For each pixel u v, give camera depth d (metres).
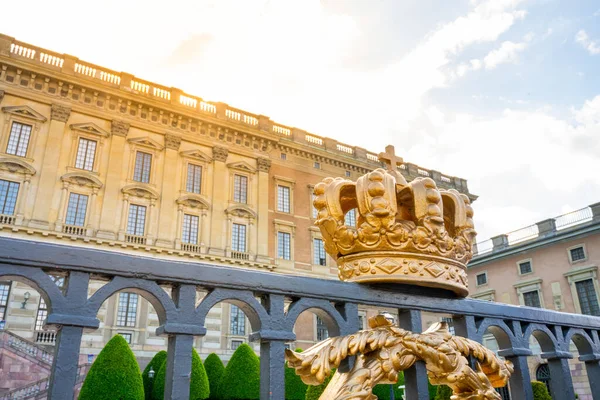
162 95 27.23
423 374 1.51
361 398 1.33
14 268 1.07
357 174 33.59
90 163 23.86
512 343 1.86
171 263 1.27
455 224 1.68
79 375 17.52
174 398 1.15
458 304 1.77
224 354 24.41
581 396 21.11
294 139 31.80
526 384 1.85
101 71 25.55
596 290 24.83
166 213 24.98
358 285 1.56
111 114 25.05
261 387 1.33
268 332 1.33
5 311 19.94
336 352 1.35
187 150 26.91
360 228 1.54
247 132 29.16
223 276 1.33
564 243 26.97
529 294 28.36
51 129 22.94
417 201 1.57
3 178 21.28
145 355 22.31
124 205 23.92
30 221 21.06
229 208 27.00
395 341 1.44
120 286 1.18
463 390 1.56
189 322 1.23
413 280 1.52
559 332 2.06
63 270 1.14
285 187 30.45
